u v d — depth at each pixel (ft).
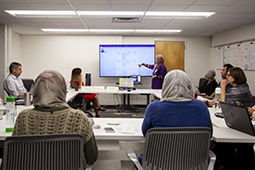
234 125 5.53
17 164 3.36
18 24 16.55
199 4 11.49
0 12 13.21
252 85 15.87
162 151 4.00
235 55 17.78
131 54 20.79
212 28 17.90
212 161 4.31
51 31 19.43
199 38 21.98
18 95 11.94
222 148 6.16
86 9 12.50
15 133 3.56
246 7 11.93
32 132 3.47
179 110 4.23
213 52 21.58
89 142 3.74
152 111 4.33
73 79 15.76
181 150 4.01
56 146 3.40
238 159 6.04
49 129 3.48
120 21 15.35
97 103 16.46
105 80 21.52
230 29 18.35
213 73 14.29
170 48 21.76
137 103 21.99
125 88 15.83
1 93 17.01
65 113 3.57
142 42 21.72
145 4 11.53
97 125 5.88
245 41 16.46
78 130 3.56
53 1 11.07
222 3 11.27
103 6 11.91
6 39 16.81
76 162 3.49
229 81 8.30
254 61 15.51
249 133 5.15
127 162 8.63
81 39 21.26
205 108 4.41
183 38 21.83
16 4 11.62
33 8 12.35
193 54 22.00
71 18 14.61
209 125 4.53
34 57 21.11
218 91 8.94
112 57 20.74
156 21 15.47
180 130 3.89
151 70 20.92
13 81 12.41
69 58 21.29
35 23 16.17
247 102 7.95
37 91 3.54
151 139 3.95
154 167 4.06
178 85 4.38
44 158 3.39
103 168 8.07
